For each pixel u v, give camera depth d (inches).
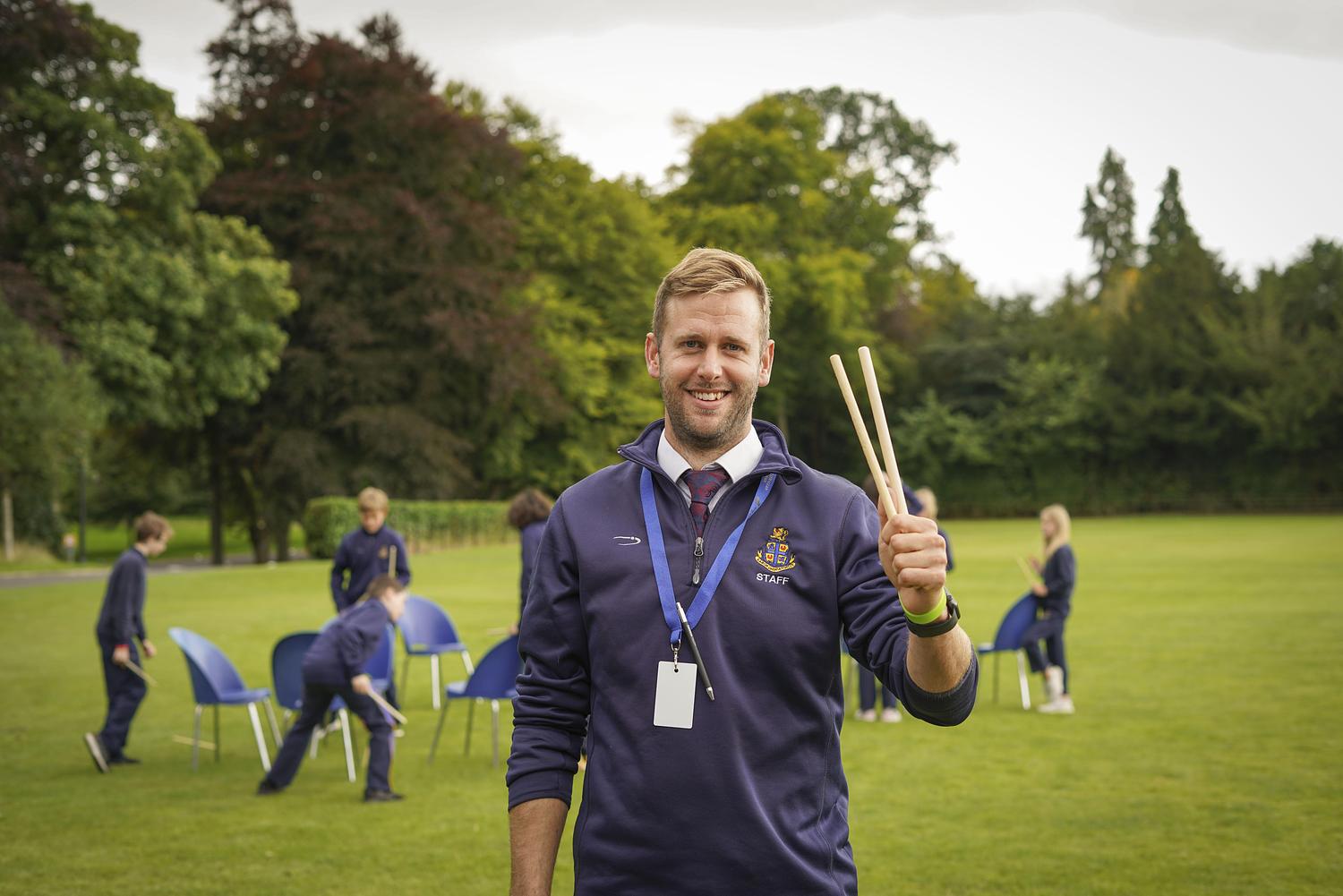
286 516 1435.8
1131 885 207.2
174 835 249.3
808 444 2364.7
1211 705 375.6
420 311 1454.2
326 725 348.5
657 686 84.7
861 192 2188.7
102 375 1192.8
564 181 1765.5
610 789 84.7
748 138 1916.8
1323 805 257.8
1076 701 390.3
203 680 321.1
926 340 2416.3
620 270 1797.5
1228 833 237.8
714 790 82.3
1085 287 2514.8
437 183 1480.1
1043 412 2235.5
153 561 1590.8
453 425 1574.8
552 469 1748.3
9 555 1291.8
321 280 1393.9
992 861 222.7
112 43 1224.8
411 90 1440.7
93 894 210.1
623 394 1772.9
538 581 93.4
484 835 249.0
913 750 323.6
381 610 287.1
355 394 1430.9
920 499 346.9
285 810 271.3
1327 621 571.8
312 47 1411.2
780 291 1898.4
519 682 93.8
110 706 326.0
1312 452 2137.1
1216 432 2140.7
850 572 86.4
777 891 81.6
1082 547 1191.6
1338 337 2119.8
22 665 494.9
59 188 1197.1
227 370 1285.7
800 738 84.8
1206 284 2240.4
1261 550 1095.6
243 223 1359.5
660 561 88.0
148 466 1604.3
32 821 261.3
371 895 209.5
